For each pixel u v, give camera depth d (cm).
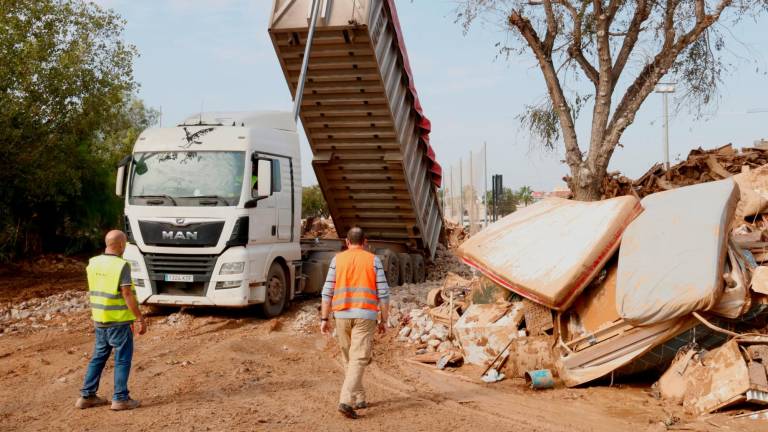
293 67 1438
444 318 1067
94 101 2084
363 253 724
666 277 773
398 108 1502
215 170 1193
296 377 877
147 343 1077
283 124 1345
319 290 1485
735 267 773
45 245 2438
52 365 941
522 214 1025
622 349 809
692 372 747
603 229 873
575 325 870
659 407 737
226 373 884
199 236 1169
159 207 1188
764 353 703
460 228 2522
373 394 800
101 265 723
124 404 718
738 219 1270
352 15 1309
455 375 892
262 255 1227
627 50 1472
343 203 1730
